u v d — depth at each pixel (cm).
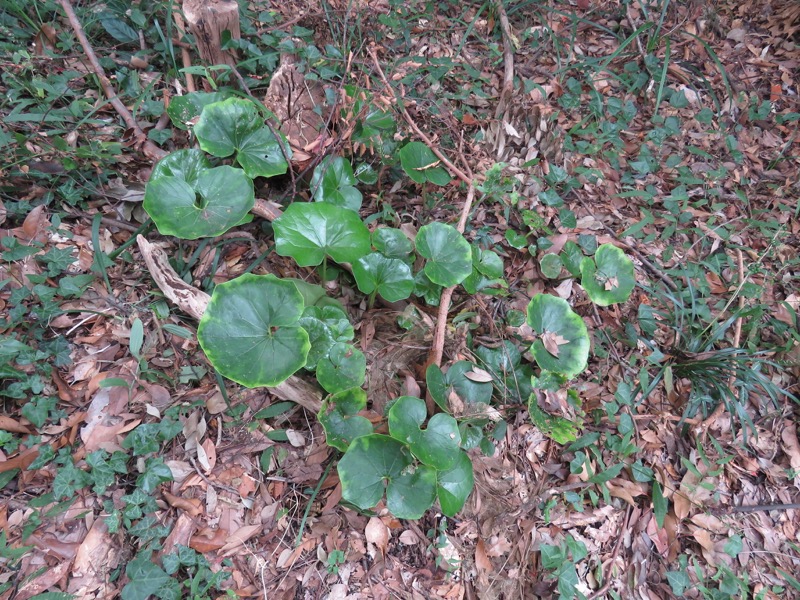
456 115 308
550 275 252
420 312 232
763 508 218
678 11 397
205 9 242
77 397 188
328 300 212
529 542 196
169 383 201
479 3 386
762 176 329
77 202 227
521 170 290
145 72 270
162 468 176
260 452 197
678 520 211
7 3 254
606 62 339
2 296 197
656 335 259
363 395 189
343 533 188
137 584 156
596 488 213
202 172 206
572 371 207
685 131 341
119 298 213
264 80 281
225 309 176
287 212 196
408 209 273
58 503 167
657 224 295
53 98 233
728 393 229
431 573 187
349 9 319
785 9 405
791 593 204
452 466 173
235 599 166
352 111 242
